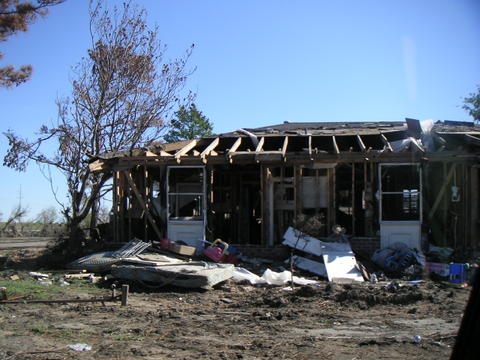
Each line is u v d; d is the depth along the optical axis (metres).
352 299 8.55
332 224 13.28
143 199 14.44
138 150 14.45
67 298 8.87
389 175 13.28
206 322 7.17
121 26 18.45
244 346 5.86
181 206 14.33
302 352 5.62
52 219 31.69
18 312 7.73
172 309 8.11
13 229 29.53
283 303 8.30
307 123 19.83
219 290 9.95
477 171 13.07
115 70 18.33
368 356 5.45
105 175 16.22
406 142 13.51
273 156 13.04
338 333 6.50
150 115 18.75
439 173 13.39
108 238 15.45
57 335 6.36
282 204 13.74
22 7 16.30
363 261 12.49
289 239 12.38
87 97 18.28
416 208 12.98
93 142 18.23
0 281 10.47
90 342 6.05
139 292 9.77
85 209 15.74
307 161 13.00
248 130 17.75
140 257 11.33
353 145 15.88
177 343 6.01
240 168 16.53
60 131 18.00
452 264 10.44
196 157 13.50
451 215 13.20
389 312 7.75
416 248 12.55
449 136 13.80
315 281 10.71
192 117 29.34
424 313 7.64
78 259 12.45
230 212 16.86
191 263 10.80
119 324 7.01
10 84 16.89
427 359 5.31
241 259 12.77
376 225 12.98
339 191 15.98
